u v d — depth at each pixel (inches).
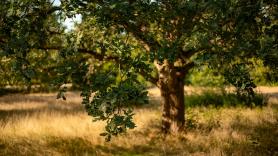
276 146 419.5
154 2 277.3
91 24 334.0
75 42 286.2
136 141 441.1
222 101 700.0
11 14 263.0
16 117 555.2
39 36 293.6
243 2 281.6
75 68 257.9
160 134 465.4
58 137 448.8
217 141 430.9
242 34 307.0
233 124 506.9
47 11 302.2
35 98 967.6
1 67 379.6
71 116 566.6
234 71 334.0
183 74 471.2
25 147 416.2
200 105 698.2
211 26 274.8
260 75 1111.0
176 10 280.1
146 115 583.5
